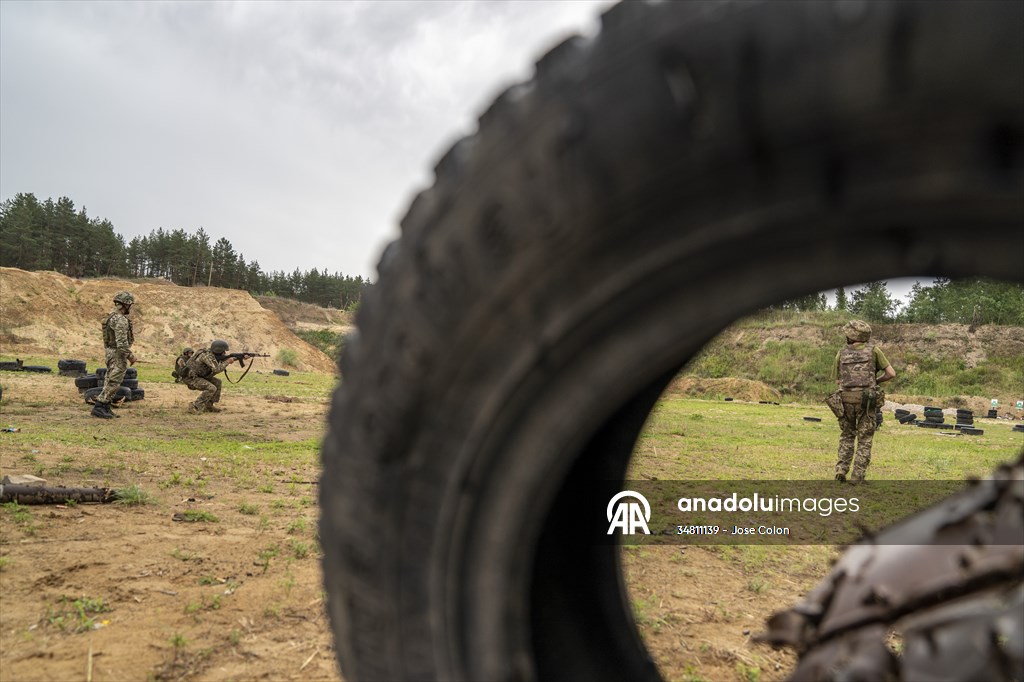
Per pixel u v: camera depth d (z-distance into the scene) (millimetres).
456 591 1059
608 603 1478
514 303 946
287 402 17672
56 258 104125
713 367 45875
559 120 875
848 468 8344
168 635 3039
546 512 1038
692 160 796
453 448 1023
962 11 669
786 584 4082
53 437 8867
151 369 32500
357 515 1105
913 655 1340
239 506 5641
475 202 957
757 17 756
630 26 856
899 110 705
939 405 36812
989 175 691
